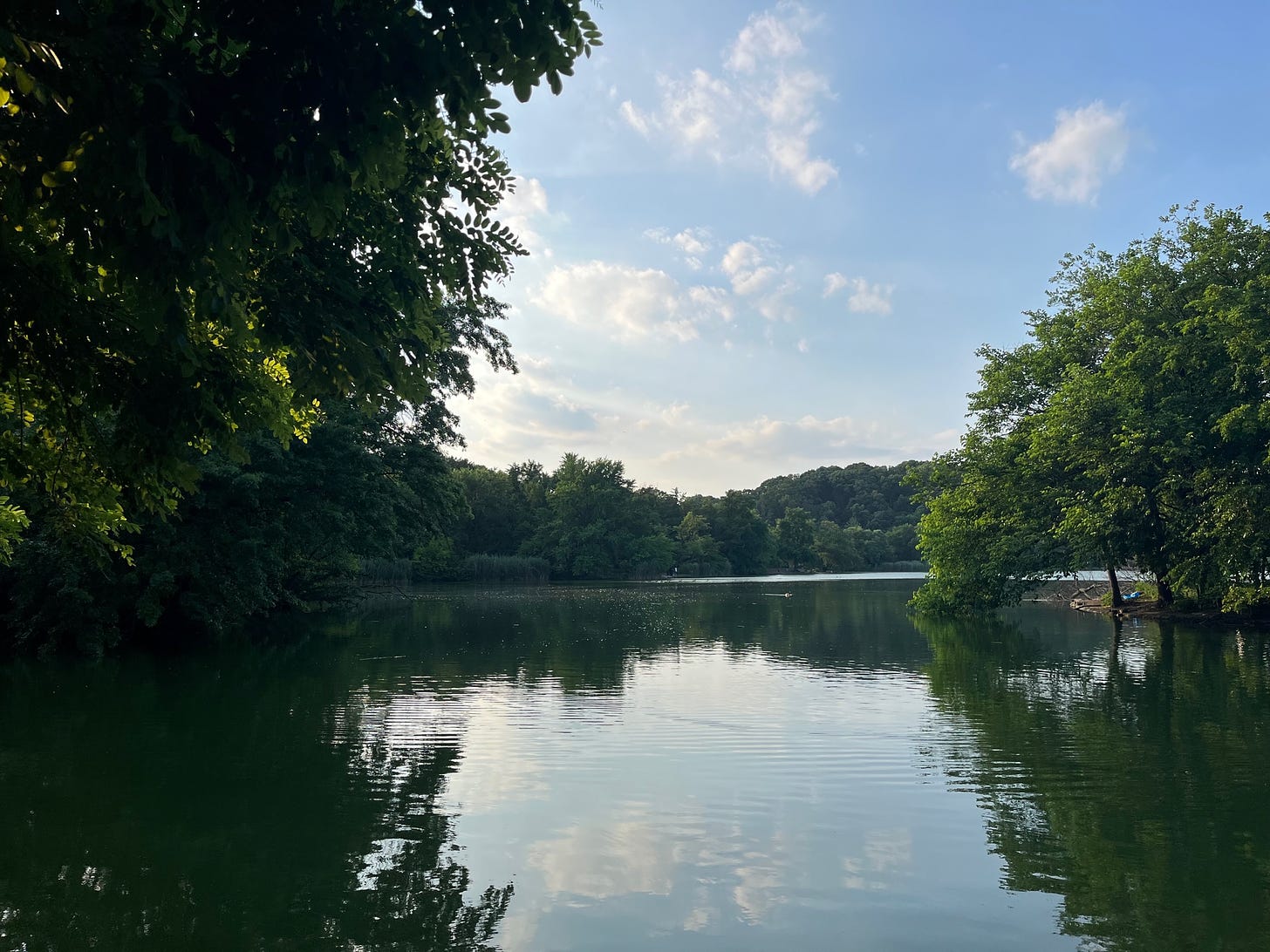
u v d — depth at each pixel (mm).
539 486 112438
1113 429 30656
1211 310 28234
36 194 4363
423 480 33938
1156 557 33969
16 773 10711
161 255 4277
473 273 7215
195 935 6297
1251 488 26891
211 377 6309
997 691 16688
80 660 22125
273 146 4434
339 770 10844
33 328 5727
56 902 6852
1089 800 9500
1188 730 13133
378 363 6699
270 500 27000
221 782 10273
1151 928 6398
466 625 32875
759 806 9297
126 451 6672
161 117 4203
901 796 9680
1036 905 6820
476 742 12367
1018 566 33312
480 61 4695
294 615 36938
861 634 28984
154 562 23594
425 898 6930
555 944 6152
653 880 7309
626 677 18844
